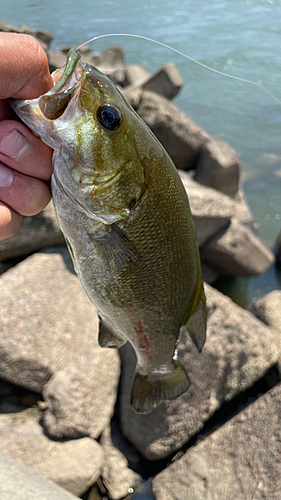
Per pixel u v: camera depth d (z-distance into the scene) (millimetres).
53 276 569
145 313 243
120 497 414
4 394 478
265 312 579
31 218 621
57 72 202
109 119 192
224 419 471
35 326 502
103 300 233
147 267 224
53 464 408
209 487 399
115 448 449
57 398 454
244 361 487
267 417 427
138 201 207
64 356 490
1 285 543
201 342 267
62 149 188
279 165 1053
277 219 908
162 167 213
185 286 245
